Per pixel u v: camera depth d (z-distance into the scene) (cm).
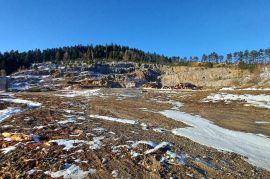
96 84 7912
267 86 4112
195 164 1036
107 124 1791
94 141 1295
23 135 1325
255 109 2631
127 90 5391
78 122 1830
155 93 4634
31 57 14475
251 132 1662
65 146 1206
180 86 6638
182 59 14375
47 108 2559
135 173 927
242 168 1031
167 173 929
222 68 10831
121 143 1266
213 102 3244
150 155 1091
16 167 959
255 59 11394
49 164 986
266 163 1102
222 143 1395
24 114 2122
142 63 13525
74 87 7012
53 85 7931
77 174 905
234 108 2778
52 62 13238
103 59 14925
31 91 6088
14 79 9262
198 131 1667
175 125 1853
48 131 1512
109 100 3600
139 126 1778
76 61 13550
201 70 11212
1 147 1227
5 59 12712
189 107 2945
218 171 975
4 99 3281
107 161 1031
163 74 12125
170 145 1259
